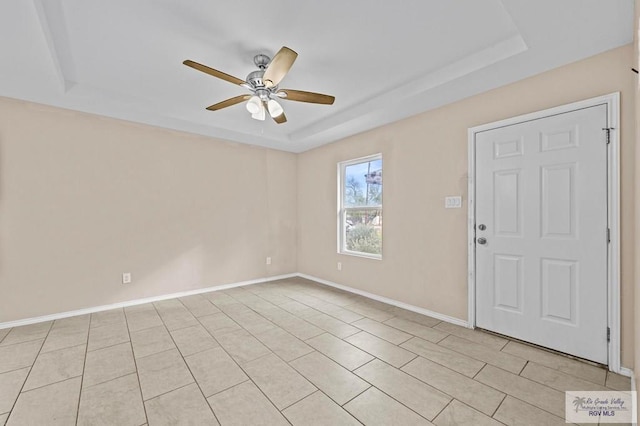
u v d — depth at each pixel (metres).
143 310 3.28
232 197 4.33
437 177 2.98
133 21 1.88
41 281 2.93
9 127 2.78
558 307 2.21
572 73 2.14
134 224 3.49
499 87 2.53
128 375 1.97
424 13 1.83
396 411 1.61
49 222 2.97
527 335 2.38
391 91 2.91
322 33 2.04
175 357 2.22
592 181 2.05
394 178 3.42
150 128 3.60
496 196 2.54
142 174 3.54
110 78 2.63
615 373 1.94
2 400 1.71
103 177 3.28
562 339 2.19
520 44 2.04
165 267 3.71
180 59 2.34
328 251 4.45
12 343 2.44
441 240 2.96
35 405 1.67
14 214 2.80
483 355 2.21
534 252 2.32
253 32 2.02
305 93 2.42
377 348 2.35
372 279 3.72
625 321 1.92
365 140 3.80
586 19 1.68
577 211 2.11
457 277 2.83
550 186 2.24
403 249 3.32
